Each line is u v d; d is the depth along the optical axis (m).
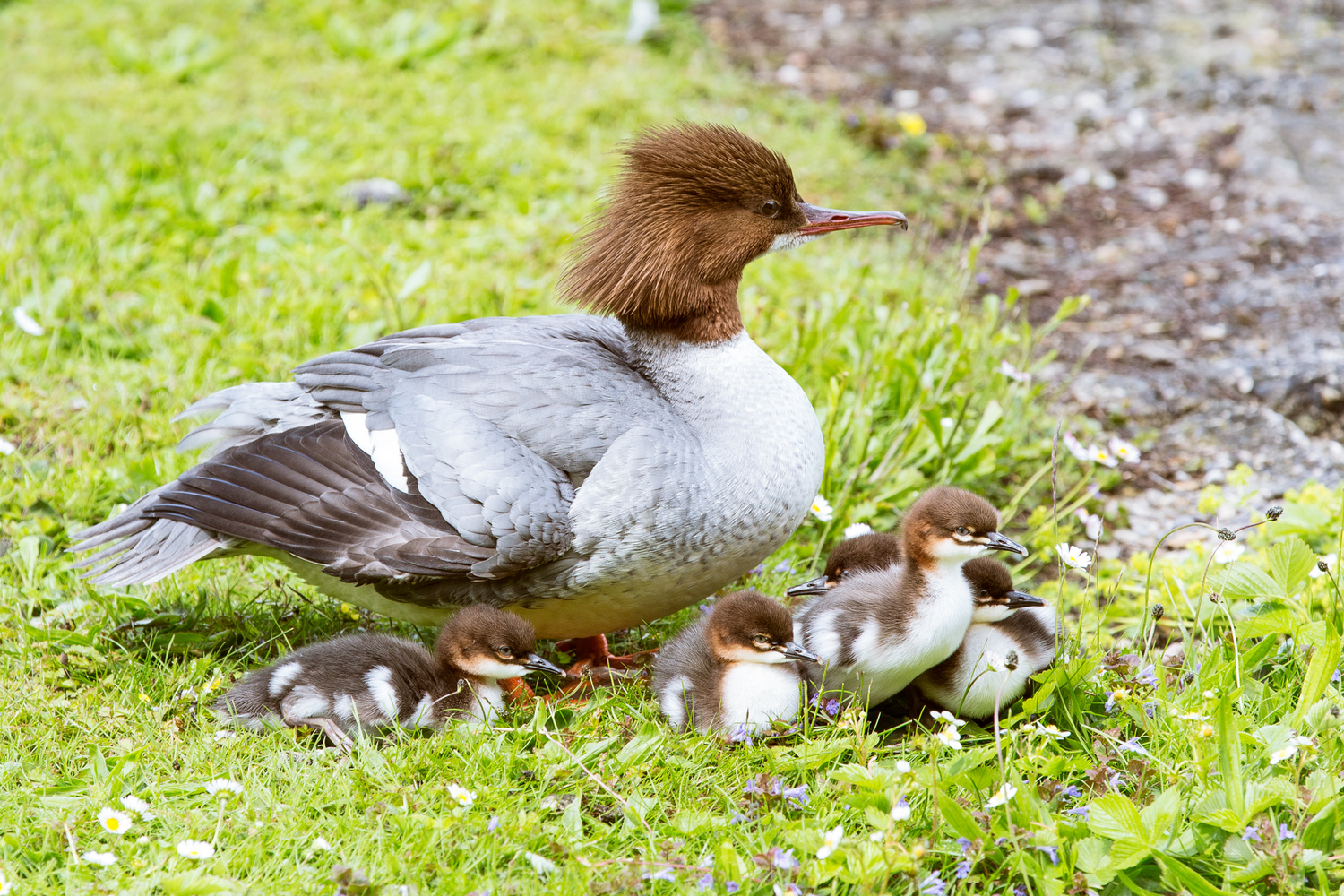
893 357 10.28
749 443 7.54
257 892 5.69
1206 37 18.69
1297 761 6.32
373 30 17.70
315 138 14.99
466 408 7.37
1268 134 15.99
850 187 14.71
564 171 14.41
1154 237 14.42
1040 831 5.87
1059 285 13.55
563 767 6.51
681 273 7.68
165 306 11.55
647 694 7.50
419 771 6.68
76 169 13.80
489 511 7.07
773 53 18.52
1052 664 7.39
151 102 15.96
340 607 8.39
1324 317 12.46
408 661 7.15
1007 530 10.01
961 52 18.69
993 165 15.88
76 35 18.00
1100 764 6.61
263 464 7.35
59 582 8.55
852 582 7.52
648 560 7.29
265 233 12.98
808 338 10.58
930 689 7.38
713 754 6.78
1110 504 10.34
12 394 10.27
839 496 9.55
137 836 6.12
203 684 7.49
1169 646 8.18
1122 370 12.00
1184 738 6.62
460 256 12.66
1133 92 17.38
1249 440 11.00
